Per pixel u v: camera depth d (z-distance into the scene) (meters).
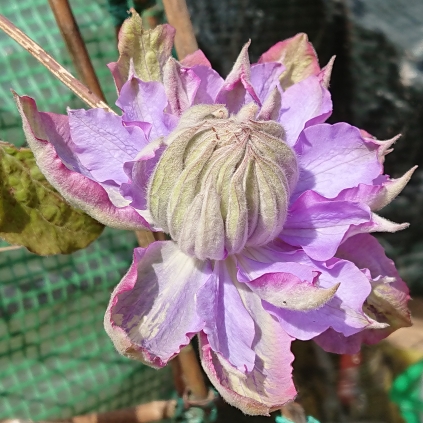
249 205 0.13
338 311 0.13
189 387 0.19
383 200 0.13
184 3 0.18
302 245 0.14
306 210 0.14
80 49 0.16
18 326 0.23
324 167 0.14
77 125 0.14
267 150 0.12
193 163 0.12
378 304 0.15
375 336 0.15
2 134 0.22
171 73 0.14
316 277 0.12
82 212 0.15
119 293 0.12
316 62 0.16
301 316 0.13
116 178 0.14
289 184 0.13
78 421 0.19
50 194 0.15
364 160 0.14
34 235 0.15
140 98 0.14
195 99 0.15
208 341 0.12
